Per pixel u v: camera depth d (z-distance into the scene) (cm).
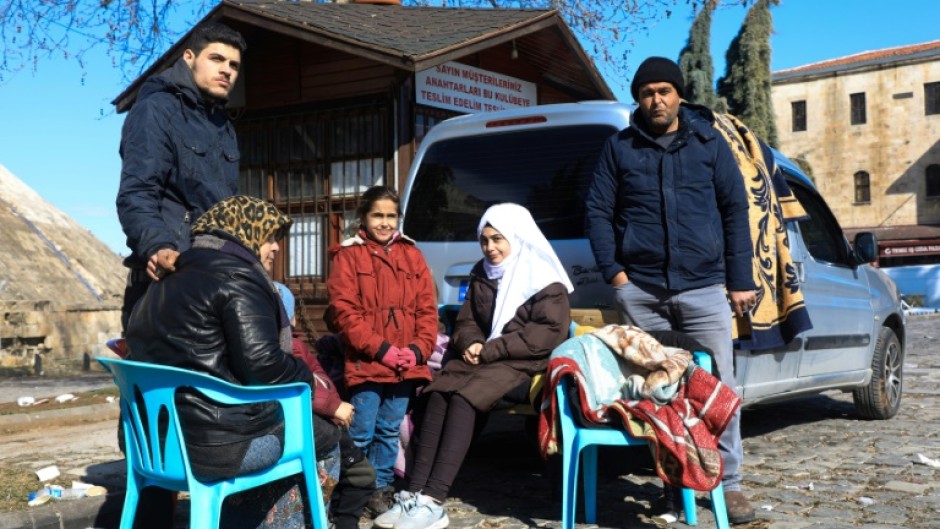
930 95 4428
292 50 951
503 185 578
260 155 974
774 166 554
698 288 460
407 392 486
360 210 488
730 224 464
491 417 805
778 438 691
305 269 945
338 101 920
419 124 902
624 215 473
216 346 329
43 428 802
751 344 508
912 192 4469
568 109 564
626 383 434
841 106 4647
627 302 474
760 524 450
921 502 489
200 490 320
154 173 376
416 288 489
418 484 455
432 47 838
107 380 1582
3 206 3512
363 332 465
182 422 321
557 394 423
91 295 3325
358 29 902
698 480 401
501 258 496
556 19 976
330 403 377
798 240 638
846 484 533
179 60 399
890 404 776
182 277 336
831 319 675
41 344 2262
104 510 472
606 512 479
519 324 485
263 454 330
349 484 402
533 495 528
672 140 460
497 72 1012
